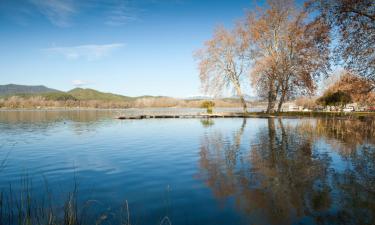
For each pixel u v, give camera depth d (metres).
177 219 5.68
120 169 10.17
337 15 16.86
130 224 5.45
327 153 12.95
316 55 33.50
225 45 45.69
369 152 13.11
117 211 6.12
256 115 43.88
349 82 23.11
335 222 5.49
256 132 22.45
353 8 16.16
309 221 5.55
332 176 8.84
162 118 47.34
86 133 23.91
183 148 14.91
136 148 15.22
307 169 9.80
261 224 5.43
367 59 18.38
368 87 21.50
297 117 40.78
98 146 16.16
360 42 16.94
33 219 5.69
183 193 7.29
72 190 7.68
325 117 40.06
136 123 36.34
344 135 19.94
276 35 41.59
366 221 5.53
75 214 5.91
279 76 39.66
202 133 22.48
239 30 44.28
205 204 6.49
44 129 28.28
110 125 33.22
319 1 17.38
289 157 12.05
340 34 17.56
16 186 8.13
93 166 10.73
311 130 23.50
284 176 8.88
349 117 36.66
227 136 20.09
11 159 12.29
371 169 9.73
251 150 13.95
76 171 9.94
